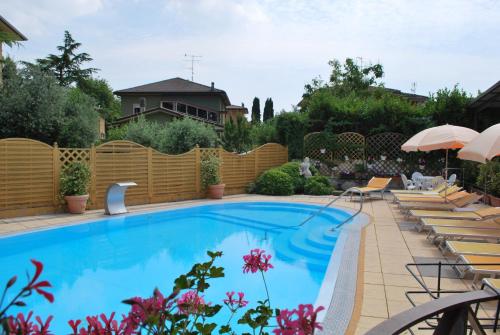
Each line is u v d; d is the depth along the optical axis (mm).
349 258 6691
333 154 18938
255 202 14156
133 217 11367
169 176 14164
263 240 9734
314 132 19188
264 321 2176
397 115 18344
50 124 15219
